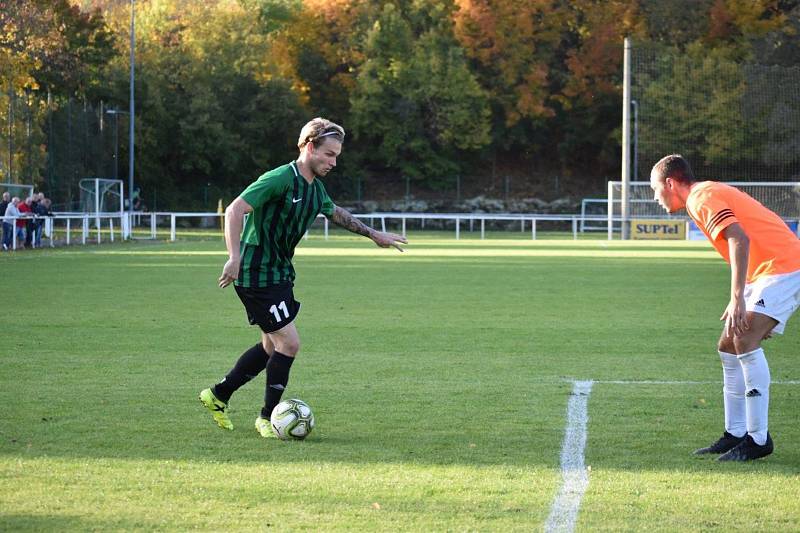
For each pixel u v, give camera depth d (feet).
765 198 262.06
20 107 240.12
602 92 377.91
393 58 374.02
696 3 355.97
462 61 371.97
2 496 29.50
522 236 274.57
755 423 34.55
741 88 310.86
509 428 39.34
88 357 57.62
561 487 30.83
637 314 81.97
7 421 40.11
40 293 97.19
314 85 403.95
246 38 376.48
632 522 27.30
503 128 392.88
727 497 29.89
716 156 311.68
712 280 117.70
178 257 158.40
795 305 35.37
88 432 38.34
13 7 254.06
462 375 52.08
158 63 367.45
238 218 36.73
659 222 239.91
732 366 35.91
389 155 386.52
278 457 34.63
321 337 67.10
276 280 38.24
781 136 309.22
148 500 29.17
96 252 172.04
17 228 178.50
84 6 418.72
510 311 83.71
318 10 397.80
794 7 346.33
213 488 30.55
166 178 371.56
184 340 64.95
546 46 379.55
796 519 27.68
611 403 44.62
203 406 43.57
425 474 32.32
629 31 372.38
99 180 249.75
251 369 39.01
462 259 158.20
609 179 402.31
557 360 57.52
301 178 37.86
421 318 78.28
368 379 50.78
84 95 339.77
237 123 374.84
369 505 28.78
